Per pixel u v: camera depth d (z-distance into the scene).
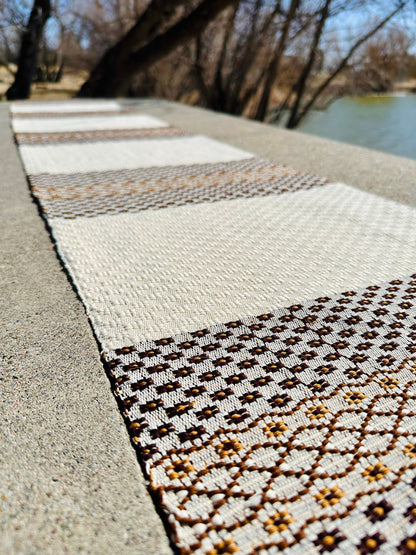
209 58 9.09
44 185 2.34
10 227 1.85
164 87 9.35
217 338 1.15
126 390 0.98
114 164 2.72
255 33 8.44
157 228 1.83
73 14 8.33
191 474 0.79
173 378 1.02
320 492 0.76
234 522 0.72
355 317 1.22
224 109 9.54
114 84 7.84
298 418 0.91
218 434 0.87
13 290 1.38
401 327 1.18
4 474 0.79
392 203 2.05
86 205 2.07
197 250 1.63
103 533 0.70
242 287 1.38
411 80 11.48
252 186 2.32
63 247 1.66
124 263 1.54
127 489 0.77
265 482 0.78
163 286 1.39
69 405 0.95
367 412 0.92
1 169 2.64
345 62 8.59
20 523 0.71
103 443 0.86
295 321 1.21
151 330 1.18
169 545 0.69
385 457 0.82
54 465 0.81
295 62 8.88
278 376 1.02
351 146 3.23
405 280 1.40
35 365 1.06
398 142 6.88
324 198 2.13
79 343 1.14
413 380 1.00
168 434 0.87
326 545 0.68
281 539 0.69
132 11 8.75
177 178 2.45
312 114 9.27
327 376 1.02
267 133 3.74
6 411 0.93
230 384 1.00
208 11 6.71
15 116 4.42
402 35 8.51
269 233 1.76
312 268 1.49
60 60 8.85
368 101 10.78
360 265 1.50
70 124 4.01
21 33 7.14
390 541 0.68
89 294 1.35
